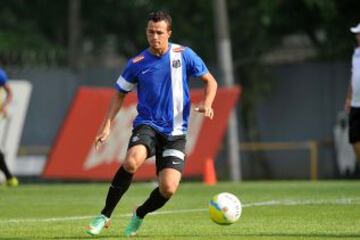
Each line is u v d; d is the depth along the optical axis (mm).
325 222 36344
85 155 72250
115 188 30156
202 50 110625
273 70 88375
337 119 83938
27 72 80438
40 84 80750
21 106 76125
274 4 102688
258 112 88750
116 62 131250
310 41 112062
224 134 84500
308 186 63031
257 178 87500
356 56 46312
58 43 122688
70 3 108875
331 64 84625
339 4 99750
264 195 53344
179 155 29984
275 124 87875
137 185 69812
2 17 119500
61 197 54656
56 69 81062
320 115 85062
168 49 30578
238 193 55750
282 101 87562
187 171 72438
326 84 84812
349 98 46406
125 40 124000
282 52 115000
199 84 82562
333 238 30359
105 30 124125
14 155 75250
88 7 122312
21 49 109000
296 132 86500
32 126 80312
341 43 99688
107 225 30719
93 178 71875
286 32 106062
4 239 31172
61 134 72688
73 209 45531
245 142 88812
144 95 30438
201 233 32469
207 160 71938
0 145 74812
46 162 75625
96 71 82250
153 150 30078
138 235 31594
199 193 56719
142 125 30156
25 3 121750
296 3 102688
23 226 36125
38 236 32000
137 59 30547
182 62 30500
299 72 86438
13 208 46156
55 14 122438
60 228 35125
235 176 80938
